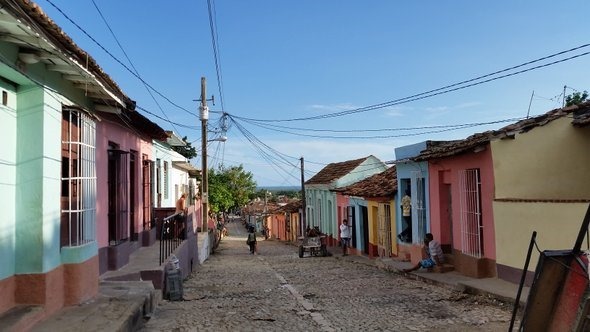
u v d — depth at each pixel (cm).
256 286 1353
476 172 1306
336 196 3047
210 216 3778
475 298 1057
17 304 672
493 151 1205
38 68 683
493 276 1230
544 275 526
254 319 886
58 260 726
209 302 1077
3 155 653
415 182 1717
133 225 1362
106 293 851
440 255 1437
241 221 9694
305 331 798
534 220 1064
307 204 3981
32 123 688
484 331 772
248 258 2656
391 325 830
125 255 1147
